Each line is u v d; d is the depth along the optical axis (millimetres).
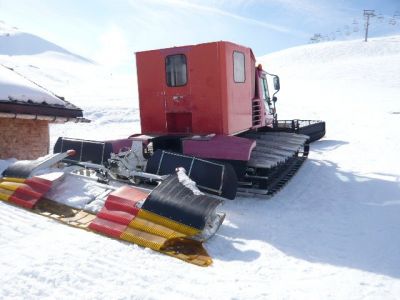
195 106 7812
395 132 16047
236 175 6352
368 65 60250
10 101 7773
